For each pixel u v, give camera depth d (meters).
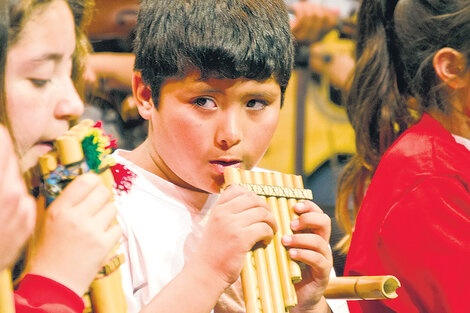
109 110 5.84
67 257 2.17
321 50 7.52
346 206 4.48
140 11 3.01
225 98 2.78
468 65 3.74
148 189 3.08
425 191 3.43
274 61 2.79
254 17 2.80
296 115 7.43
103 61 5.79
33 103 2.15
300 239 2.88
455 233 3.36
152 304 2.56
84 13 2.55
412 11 3.90
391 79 4.10
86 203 2.23
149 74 2.89
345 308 3.73
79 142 2.29
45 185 2.27
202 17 2.76
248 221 2.68
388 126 4.13
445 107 3.84
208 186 2.92
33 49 2.12
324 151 7.63
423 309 3.46
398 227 3.45
